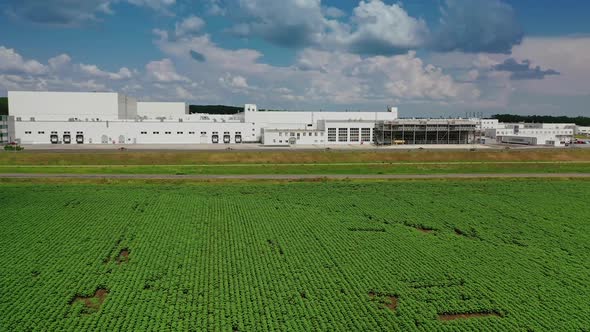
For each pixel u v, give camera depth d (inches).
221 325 1205.1
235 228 2027.6
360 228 2064.5
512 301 1373.0
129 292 1395.2
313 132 5821.9
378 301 1369.3
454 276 1552.7
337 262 1653.5
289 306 1315.2
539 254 1771.7
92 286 1434.5
